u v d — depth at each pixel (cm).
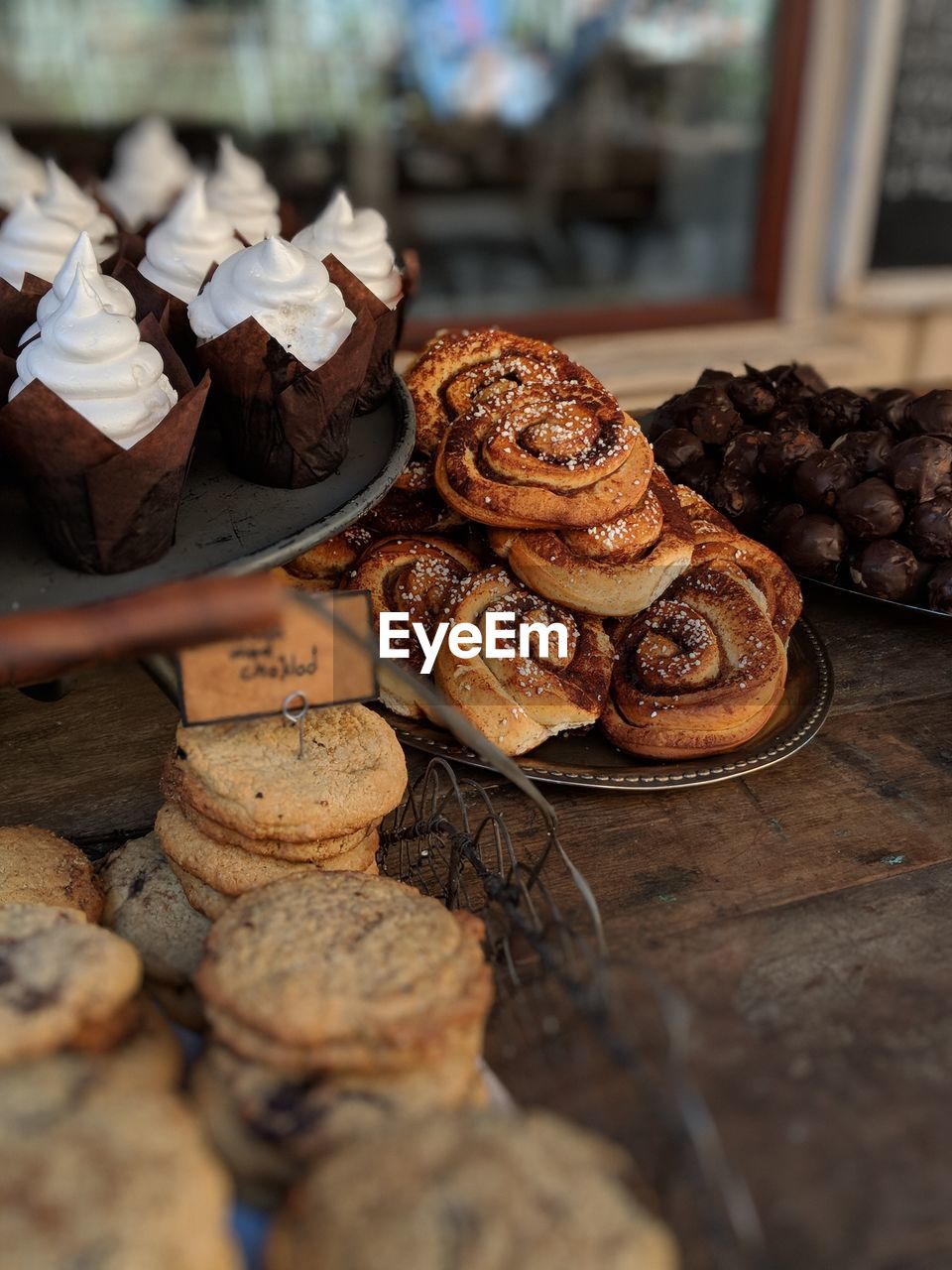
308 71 136
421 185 145
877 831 52
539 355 68
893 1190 31
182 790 45
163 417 48
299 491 55
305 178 142
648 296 148
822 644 63
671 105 143
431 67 139
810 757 57
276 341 50
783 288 149
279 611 36
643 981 34
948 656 66
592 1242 27
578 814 53
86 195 84
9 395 50
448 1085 34
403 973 35
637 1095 32
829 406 71
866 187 143
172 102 135
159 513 46
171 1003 40
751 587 62
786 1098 32
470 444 61
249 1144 32
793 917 45
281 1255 28
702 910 46
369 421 63
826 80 138
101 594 45
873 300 150
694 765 54
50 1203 26
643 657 58
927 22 135
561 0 137
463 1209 28
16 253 70
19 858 45
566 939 38
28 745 57
